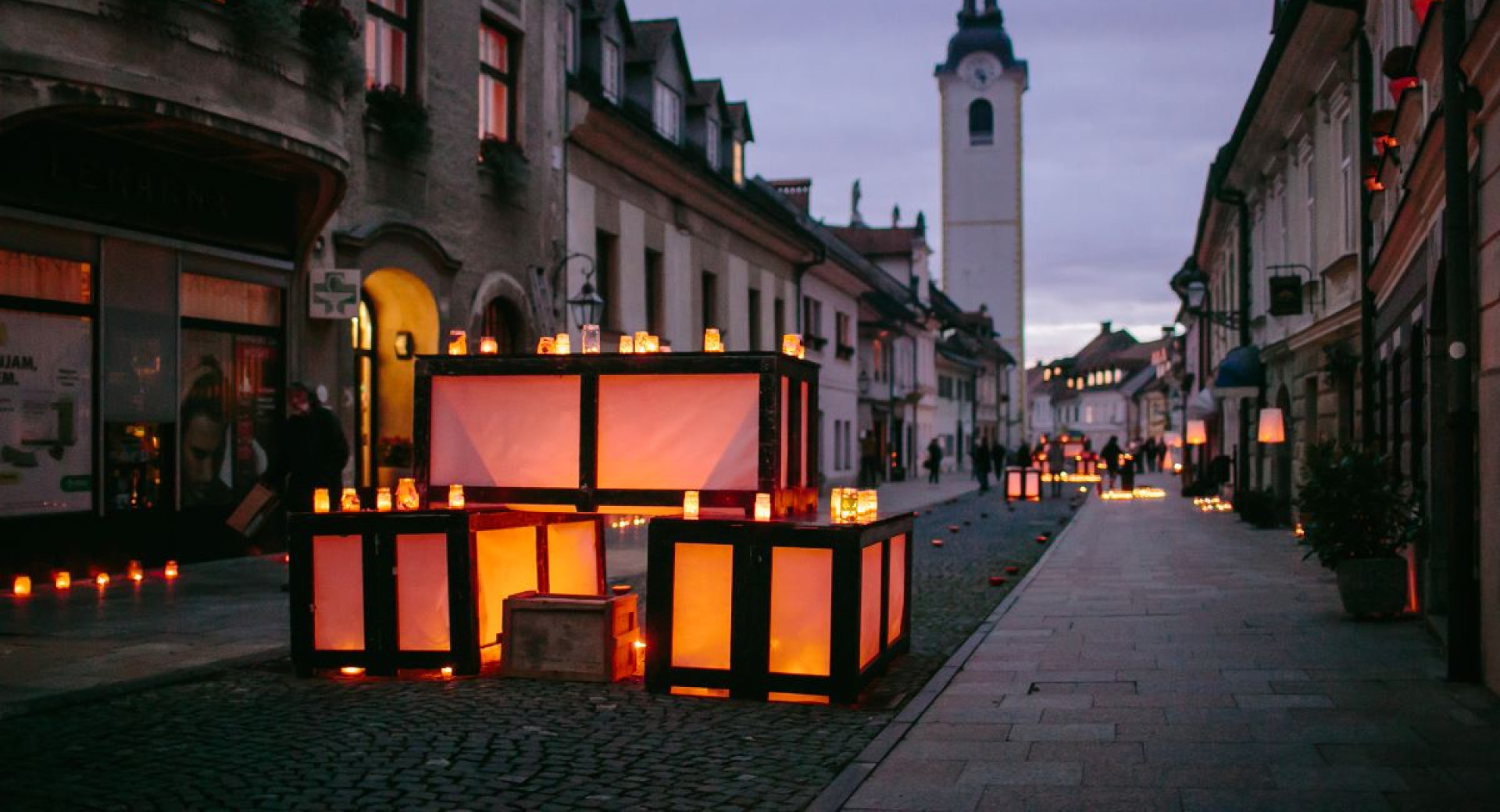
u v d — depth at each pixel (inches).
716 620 299.6
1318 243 768.3
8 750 244.2
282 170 566.9
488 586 329.4
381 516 317.7
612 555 650.2
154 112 451.8
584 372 329.4
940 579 579.2
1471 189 303.0
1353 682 308.8
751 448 316.2
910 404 2288.4
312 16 533.0
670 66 1081.4
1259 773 228.1
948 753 247.4
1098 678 323.0
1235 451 1229.1
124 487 519.2
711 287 1189.1
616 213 959.0
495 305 796.6
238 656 335.6
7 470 465.4
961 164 3631.9
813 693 293.1
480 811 208.8
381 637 317.7
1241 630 397.1
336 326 639.1
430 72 703.1
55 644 351.6
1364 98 615.5
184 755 242.1
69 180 481.1
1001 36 3590.1
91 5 430.0
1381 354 564.7
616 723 273.3
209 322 561.9
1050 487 1873.8
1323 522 423.5
